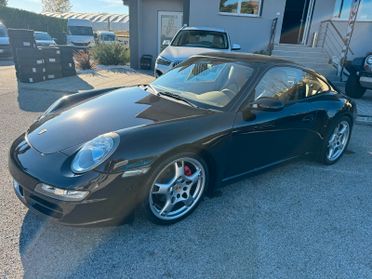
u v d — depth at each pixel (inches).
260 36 429.7
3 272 74.6
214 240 90.6
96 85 327.6
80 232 89.4
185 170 95.4
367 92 351.6
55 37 1018.1
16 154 89.7
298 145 130.4
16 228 89.7
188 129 92.1
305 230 98.2
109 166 78.3
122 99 115.3
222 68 123.4
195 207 101.4
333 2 416.2
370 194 124.0
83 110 106.7
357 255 88.1
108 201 79.7
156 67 278.2
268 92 116.5
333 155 151.8
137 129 86.7
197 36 316.2
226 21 423.2
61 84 324.5
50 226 91.2
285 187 125.6
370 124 226.1
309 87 135.9
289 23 447.5
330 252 88.7
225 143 100.1
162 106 106.7
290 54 402.0
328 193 123.0
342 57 357.1
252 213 105.5
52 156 83.3
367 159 161.5
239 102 106.8
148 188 85.7
